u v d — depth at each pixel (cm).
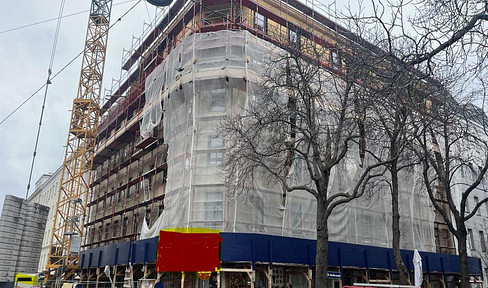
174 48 2869
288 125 2064
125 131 3506
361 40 1644
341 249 2250
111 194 3825
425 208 3133
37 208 4403
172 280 2206
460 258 1948
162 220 2352
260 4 2881
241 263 2050
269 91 2102
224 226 2134
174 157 2453
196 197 2238
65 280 3375
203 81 2439
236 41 2470
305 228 2323
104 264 2664
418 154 1970
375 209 2722
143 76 3688
